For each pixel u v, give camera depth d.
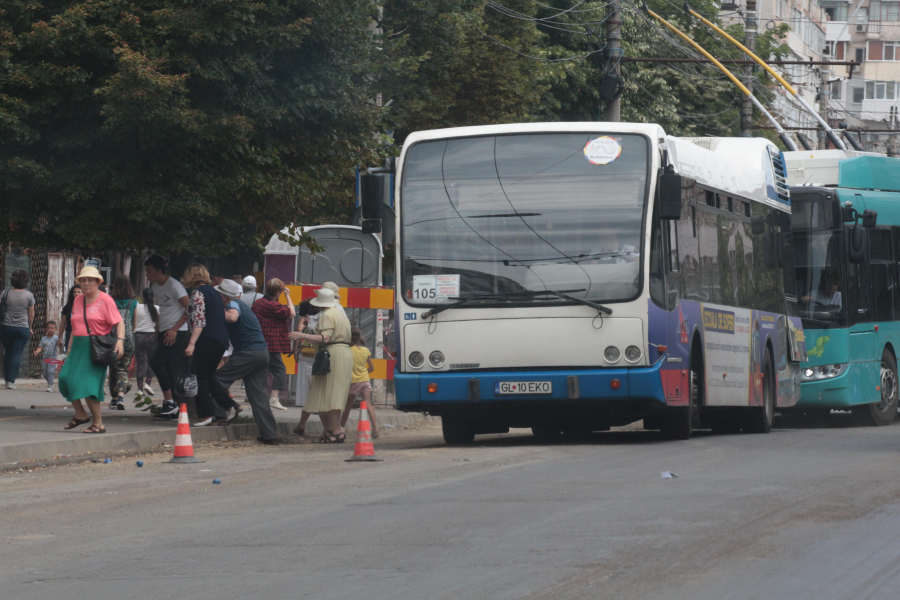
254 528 17.89
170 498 21.58
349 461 27.77
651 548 15.48
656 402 29.78
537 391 29.83
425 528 17.39
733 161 37.56
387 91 55.84
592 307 29.81
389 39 61.38
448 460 27.36
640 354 29.66
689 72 103.75
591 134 30.55
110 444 30.55
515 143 30.80
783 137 58.84
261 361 33.53
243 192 36.75
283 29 35.12
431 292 30.61
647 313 29.70
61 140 34.62
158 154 35.00
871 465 24.69
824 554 15.04
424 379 30.36
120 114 33.28
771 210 41.44
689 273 32.34
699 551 15.25
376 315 47.66
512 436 37.78
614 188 30.22
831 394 43.94
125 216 35.12
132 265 75.62
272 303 43.16
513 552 15.45
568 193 30.36
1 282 55.66
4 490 23.41
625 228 30.03
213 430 33.72
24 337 49.41
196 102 35.53
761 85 106.06
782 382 41.00
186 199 34.81
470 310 30.33
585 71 92.56
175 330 36.09
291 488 22.56
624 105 96.19
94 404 31.44
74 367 31.25
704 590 13.22
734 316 36.09
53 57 34.28
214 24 34.47
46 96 34.34
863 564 14.47
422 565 14.81
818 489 20.73
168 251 36.25
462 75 71.56
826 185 46.28
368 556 15.46
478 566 14.66
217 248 37.31
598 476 23.16
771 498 19.62
